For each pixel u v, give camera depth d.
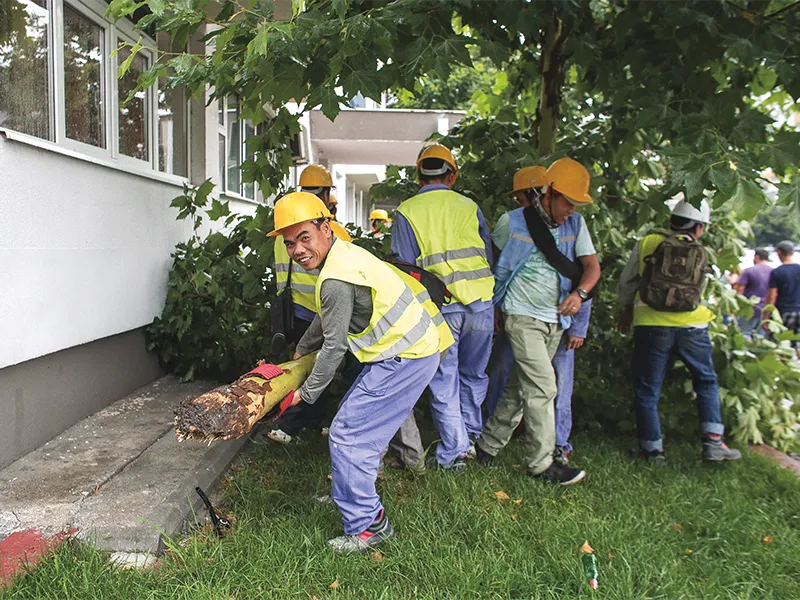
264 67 3.34
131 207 5.14
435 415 4.09
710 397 4.69
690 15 3.57
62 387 4.30
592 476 4.30
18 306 3.69
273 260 4.89
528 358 4.04
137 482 3.50
